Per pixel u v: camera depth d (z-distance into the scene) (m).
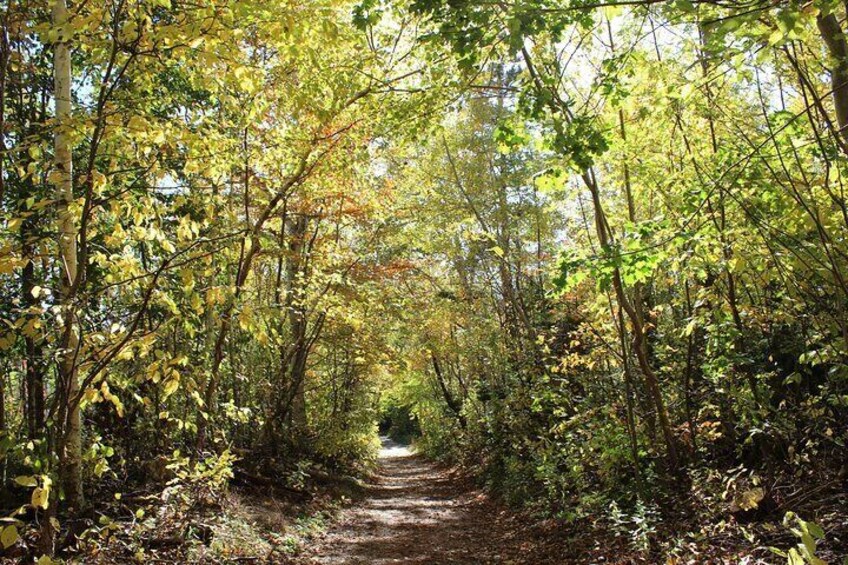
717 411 7.79
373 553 9.11
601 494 8.61
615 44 8.09
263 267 14.41
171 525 6.92
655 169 7.51
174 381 4.17
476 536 10.30
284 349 13.16
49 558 3.75
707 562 5.37
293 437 14.80
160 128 4.39
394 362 15.34
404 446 46.59
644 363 8.09
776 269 6.13
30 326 3.82
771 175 5.69
